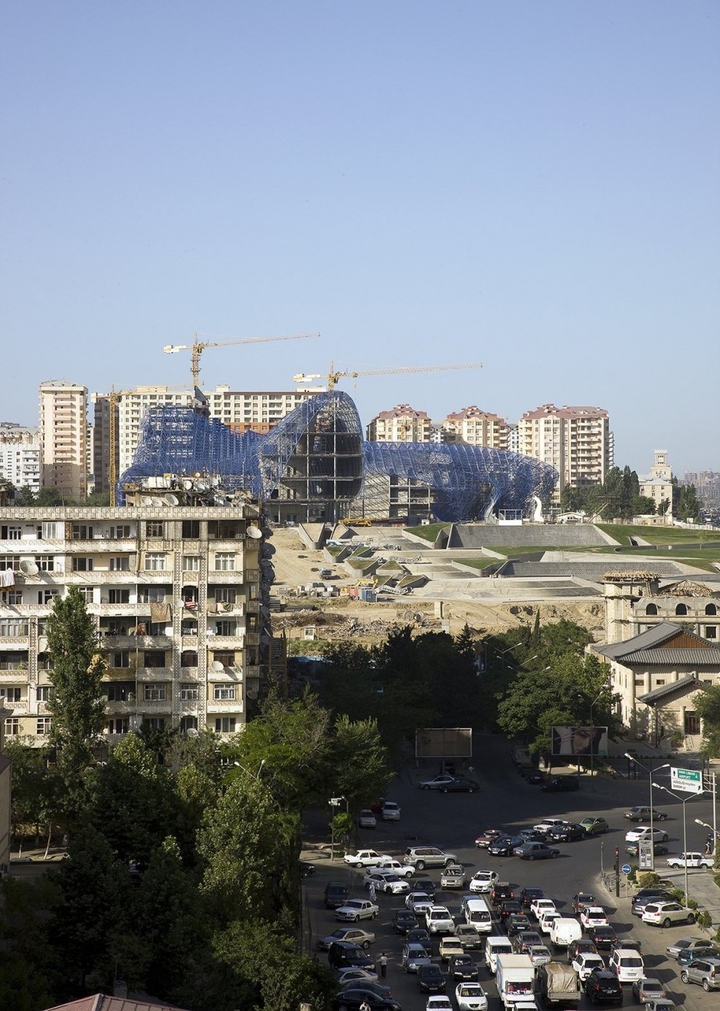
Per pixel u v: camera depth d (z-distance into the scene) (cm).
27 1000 9181
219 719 17088
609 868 16650
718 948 13175
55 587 16875
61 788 14862
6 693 16538
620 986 12125
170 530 17112
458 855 17250
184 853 13162
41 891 10556
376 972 12181
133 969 10131
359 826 18612
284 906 12756
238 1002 10125
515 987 11438
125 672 16900
